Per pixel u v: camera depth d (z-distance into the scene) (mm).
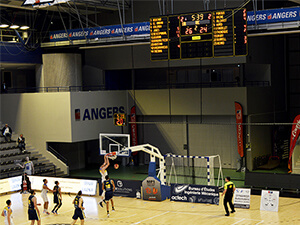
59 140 32344
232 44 24500
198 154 34844
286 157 37219
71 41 33625
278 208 21922
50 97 32531
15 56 33625
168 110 35000
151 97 35500
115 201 24734
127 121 36438
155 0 34656
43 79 35312
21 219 21688
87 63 38281
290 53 37500
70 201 25203
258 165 33562
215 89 33156
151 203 24000
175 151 35719
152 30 26500
